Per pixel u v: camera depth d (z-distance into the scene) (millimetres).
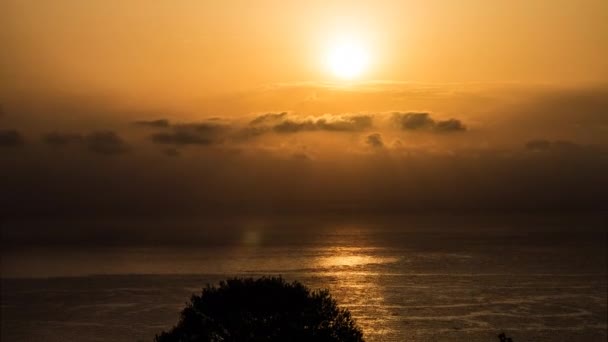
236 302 31984
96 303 103000
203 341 30844
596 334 78125
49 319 90062
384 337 75750
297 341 30125
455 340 74438
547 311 92500
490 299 103500
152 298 107312
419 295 108438
